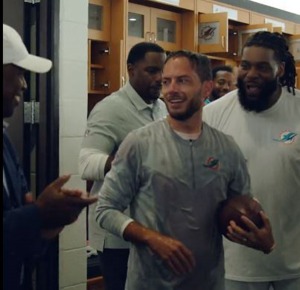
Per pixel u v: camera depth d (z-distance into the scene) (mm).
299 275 2168
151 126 1788
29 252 1399
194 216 1729
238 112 2221
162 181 1712
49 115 3273
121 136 2387
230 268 2148
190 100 1722
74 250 3439
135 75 2455
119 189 1739
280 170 2129
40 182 3303
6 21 3209
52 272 3285
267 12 5934
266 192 2131
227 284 2170
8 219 1336
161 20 4887
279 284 2178
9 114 1527
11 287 1408
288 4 6363
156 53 2439
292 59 2248
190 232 1726
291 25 6340
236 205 1757
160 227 1721
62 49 3330
